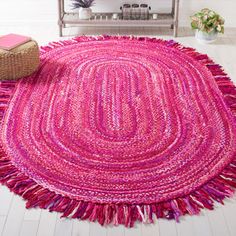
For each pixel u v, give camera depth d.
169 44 4.05
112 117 2.94
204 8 4.43
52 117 2.93
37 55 3.49
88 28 4.42
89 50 3.89
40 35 4.24
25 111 2.99
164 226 2.15
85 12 4.20
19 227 2.14
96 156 2.57
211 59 3.79
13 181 2.39
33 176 2.42
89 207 2.23
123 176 2.42
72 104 3.08
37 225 2.15
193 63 3.70
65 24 4.43
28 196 2.30
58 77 3.43
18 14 4.56
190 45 4.06
